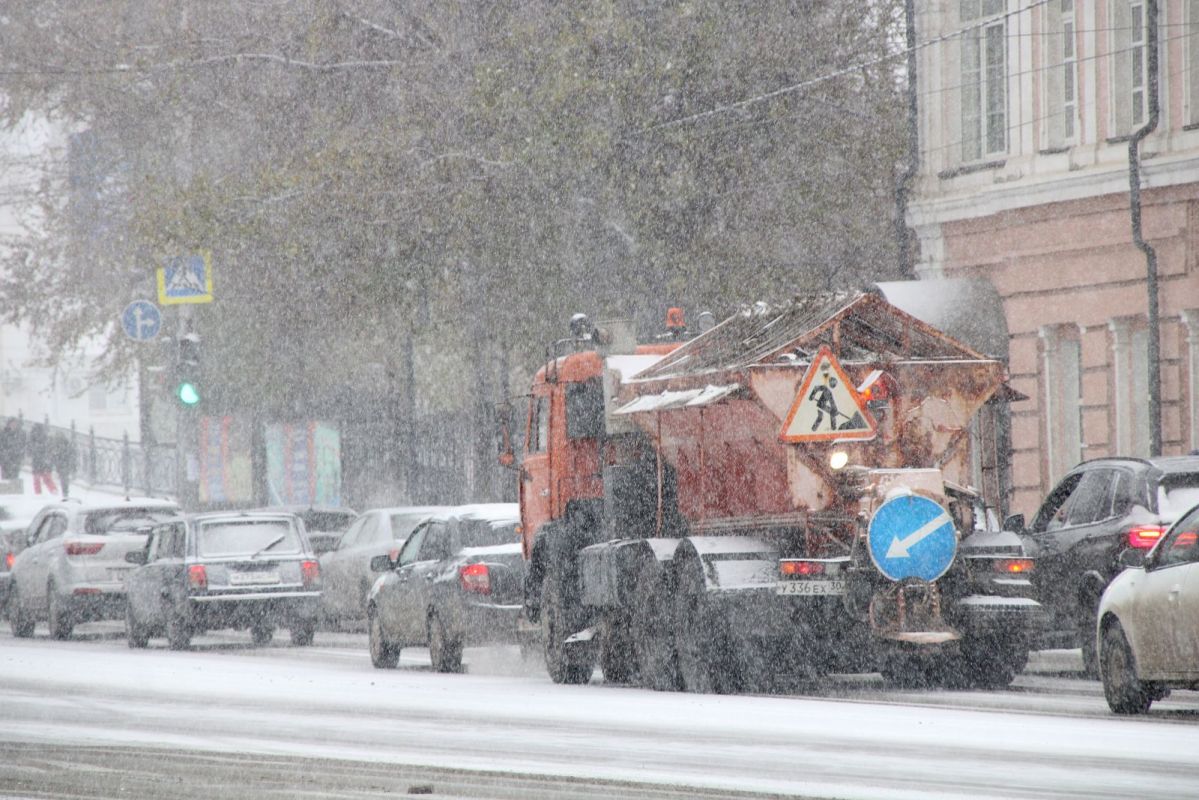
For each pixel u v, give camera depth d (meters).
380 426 125.12
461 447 122.19
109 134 123.56
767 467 45.16
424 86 93.44
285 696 46.53
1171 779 27.56
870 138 98.06
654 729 36.28
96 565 80.06
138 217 95.44
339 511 102.12
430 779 28.78
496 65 90.12
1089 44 79.75
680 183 89.06
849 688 47.81
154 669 58.16
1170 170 75.31
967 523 45.16
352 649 72.75
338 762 31.34
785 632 44.22
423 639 58.78
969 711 39.56
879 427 45.25
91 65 111.81
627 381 51.62
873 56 98.50
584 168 88.31
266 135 102.06
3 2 115.06
